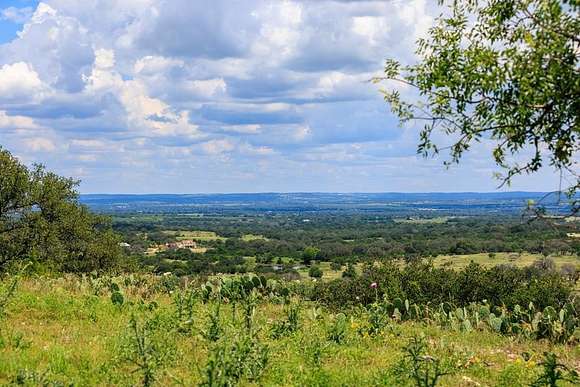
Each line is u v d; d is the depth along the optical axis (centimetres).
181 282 1702
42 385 665
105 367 750
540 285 1558
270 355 819
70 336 929
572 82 476
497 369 921
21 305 1121
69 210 3328
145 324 945
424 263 1766
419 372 778
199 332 921
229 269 6706
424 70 563
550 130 505
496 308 1427
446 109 551
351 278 1767
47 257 3086
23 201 3156
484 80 503
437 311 1491
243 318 1122
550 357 824
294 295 1689
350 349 971
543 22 497
